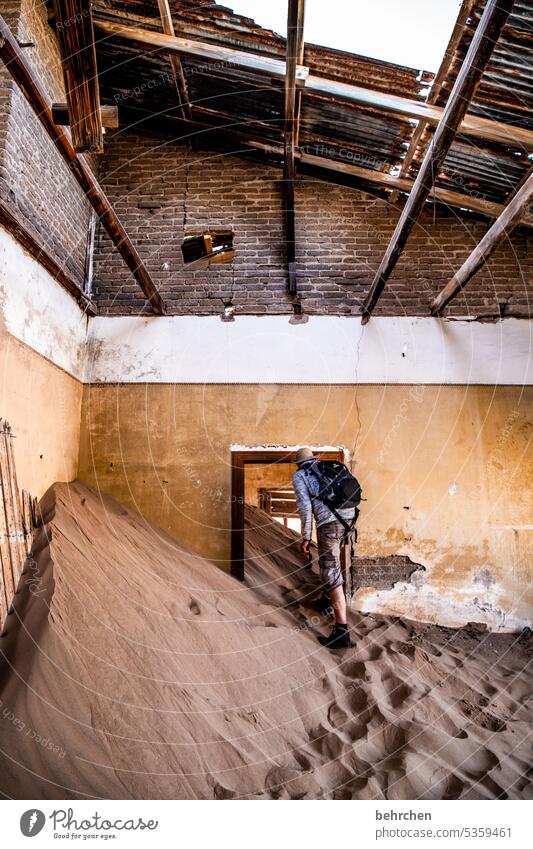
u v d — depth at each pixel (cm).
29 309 427
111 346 576
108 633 307
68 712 252
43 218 468
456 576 537
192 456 556
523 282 591
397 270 597
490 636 517
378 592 534
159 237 606
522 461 556
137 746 252
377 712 332
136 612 342
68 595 316
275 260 600
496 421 564
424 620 528
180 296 593
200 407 566
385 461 556
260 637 394
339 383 570
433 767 281
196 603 403
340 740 302
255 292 591
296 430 561
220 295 592
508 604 532
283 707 331
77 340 548
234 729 292
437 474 554
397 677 380
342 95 441
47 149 475
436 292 591
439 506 549
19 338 407
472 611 530
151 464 554
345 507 447
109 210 410
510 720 350
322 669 383
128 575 385
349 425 562
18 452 399
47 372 467
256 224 609
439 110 446
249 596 486
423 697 355
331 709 342
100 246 604
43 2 473
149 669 299
